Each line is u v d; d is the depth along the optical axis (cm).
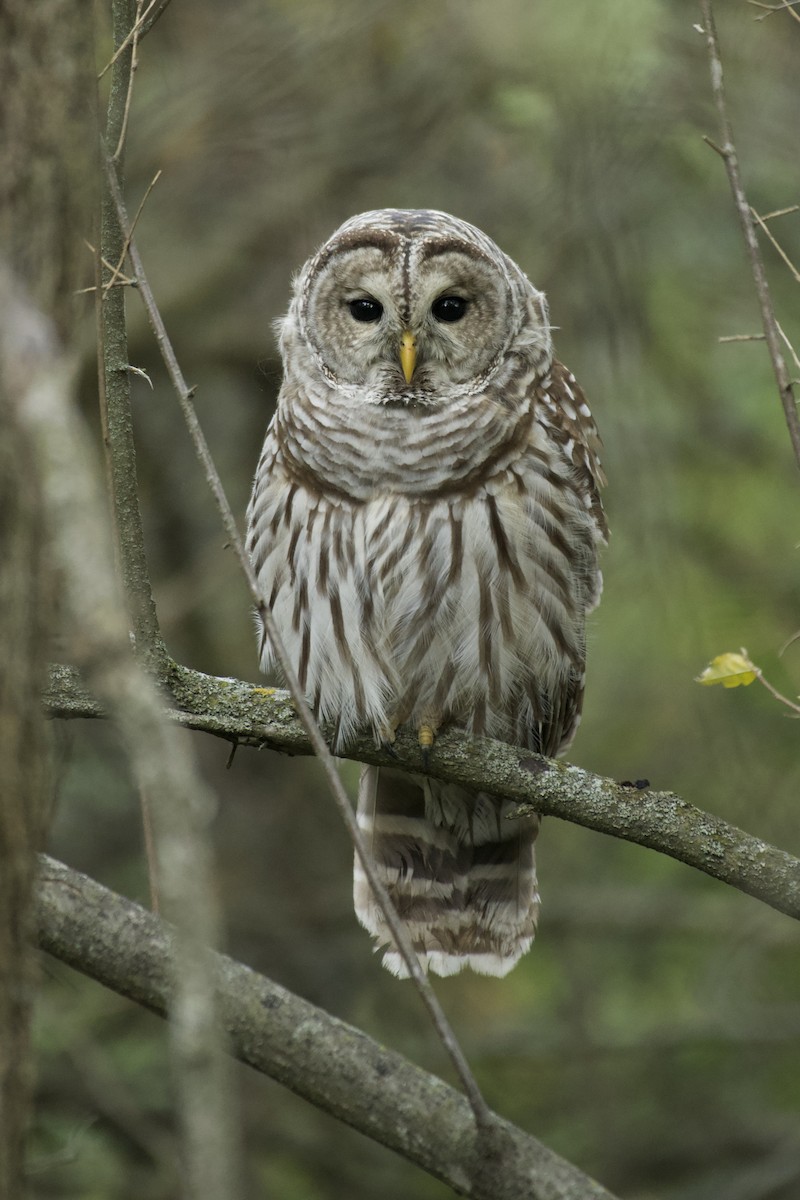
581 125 1266
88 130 371
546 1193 640
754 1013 1307
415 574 841
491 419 852
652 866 1431
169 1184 1183
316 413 862
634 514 1322
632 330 1319
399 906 945
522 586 859
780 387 614
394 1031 1354
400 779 934
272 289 1425
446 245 877
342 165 1390
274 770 1416
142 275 608
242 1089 1295
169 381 1431
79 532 294
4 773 381
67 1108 1193
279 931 1350
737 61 1281
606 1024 1373
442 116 1360
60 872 666
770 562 1369
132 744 299
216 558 1364
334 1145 1288
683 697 1348
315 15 1364
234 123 1379
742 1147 1264
